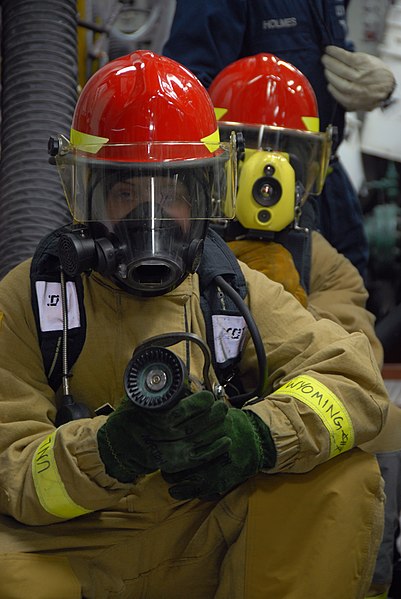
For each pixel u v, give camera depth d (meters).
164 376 1.70
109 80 2.04
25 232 2.81
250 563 1.93
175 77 2.06
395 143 4.27
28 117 2.87
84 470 1.80
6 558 1.83
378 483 1.98
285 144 2.72
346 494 1.93
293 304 2.14
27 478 1.86
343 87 3.15
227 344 2.05
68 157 2.03
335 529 1.91
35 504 1.84
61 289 1.99
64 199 2.87
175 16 3.18
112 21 3.77
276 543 1.93
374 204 4.55
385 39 4.19
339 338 2.07
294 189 2.62
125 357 1.99
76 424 1.86
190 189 1.98
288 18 3.14
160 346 1.81
